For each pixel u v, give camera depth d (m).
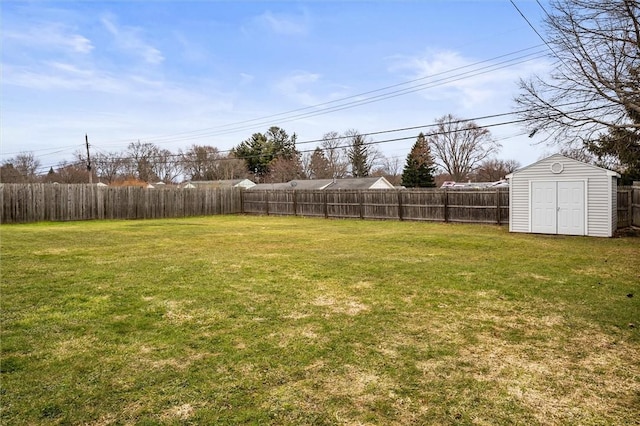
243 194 23.34
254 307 4.44
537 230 11.88
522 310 4.36
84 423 2.20
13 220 15.63
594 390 2.63
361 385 2.68
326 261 7.27
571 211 11.36
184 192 20.98
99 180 48.62
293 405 2.41
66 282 5.57
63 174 46.66
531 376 2.83
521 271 6.36
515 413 2.34
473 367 2.97
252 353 3.20
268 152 52.75
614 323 3.94
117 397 2.49
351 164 50.66
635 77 8.98
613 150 12.30
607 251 8.42
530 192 12.01
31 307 4.38
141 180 49.00
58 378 2.75
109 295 4.90
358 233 12.16
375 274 6.15
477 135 43.00
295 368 2.93
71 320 3.98
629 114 9.77
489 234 11.69
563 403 2.46
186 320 4.00
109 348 3.29
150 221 17.77
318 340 3.49
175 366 2.96
